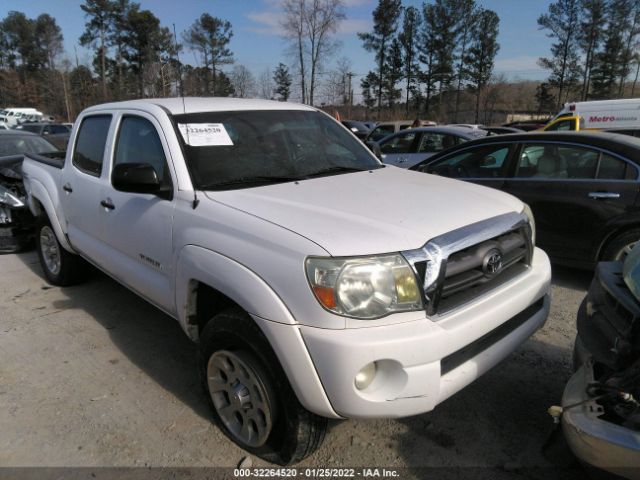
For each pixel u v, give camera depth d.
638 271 2.26
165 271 3.05
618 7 53.97
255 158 3.21
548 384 3.32
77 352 3.86
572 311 4.45
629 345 2.13
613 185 4.68
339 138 3.90
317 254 2.16
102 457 2.72
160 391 3.32
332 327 2.12
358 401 2.13
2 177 6.62
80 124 4.37
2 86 73.19
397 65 60.53
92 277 5.48
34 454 2.75
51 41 80.50
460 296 2.43
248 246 2.39
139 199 3.24
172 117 3.22
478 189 3.15
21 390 3.37
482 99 61.97
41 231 5.17
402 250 2.21
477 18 56.97
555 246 5.08
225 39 36.16
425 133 9.58
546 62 59.81
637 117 11.68
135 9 45.44
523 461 2.64
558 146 5.11
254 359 2.46
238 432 2.72
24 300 4.90
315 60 50.16
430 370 2.17
